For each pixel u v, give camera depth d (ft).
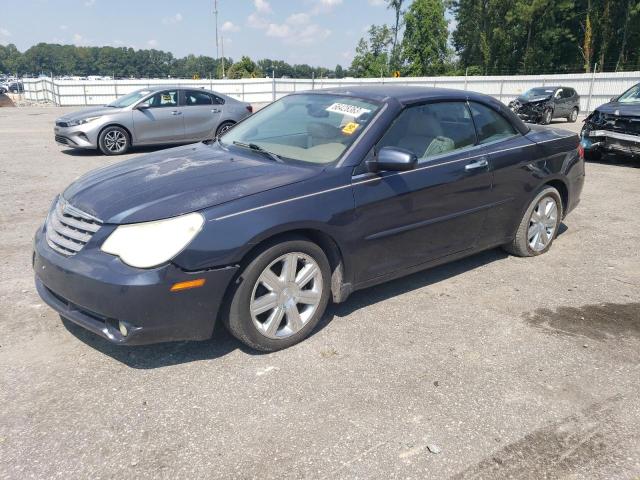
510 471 8.02
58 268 10.14
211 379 10.23
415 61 185.37
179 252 9.66
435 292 14.46
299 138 13.30
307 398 9.68
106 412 9.23
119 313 9.56
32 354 11.01
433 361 11.01
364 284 12.66
